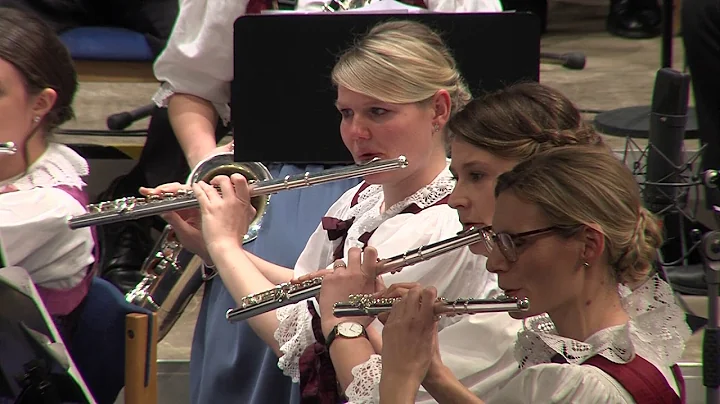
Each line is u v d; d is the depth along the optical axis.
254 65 10.53
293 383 9.05
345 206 9.12
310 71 10.49
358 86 8.04
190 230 9.27
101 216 8.45
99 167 16.41
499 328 7.21
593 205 5.79
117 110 20.27
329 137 10.62
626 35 25.84
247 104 10.62
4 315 5.99
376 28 8.48
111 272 14.00
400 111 8.06
